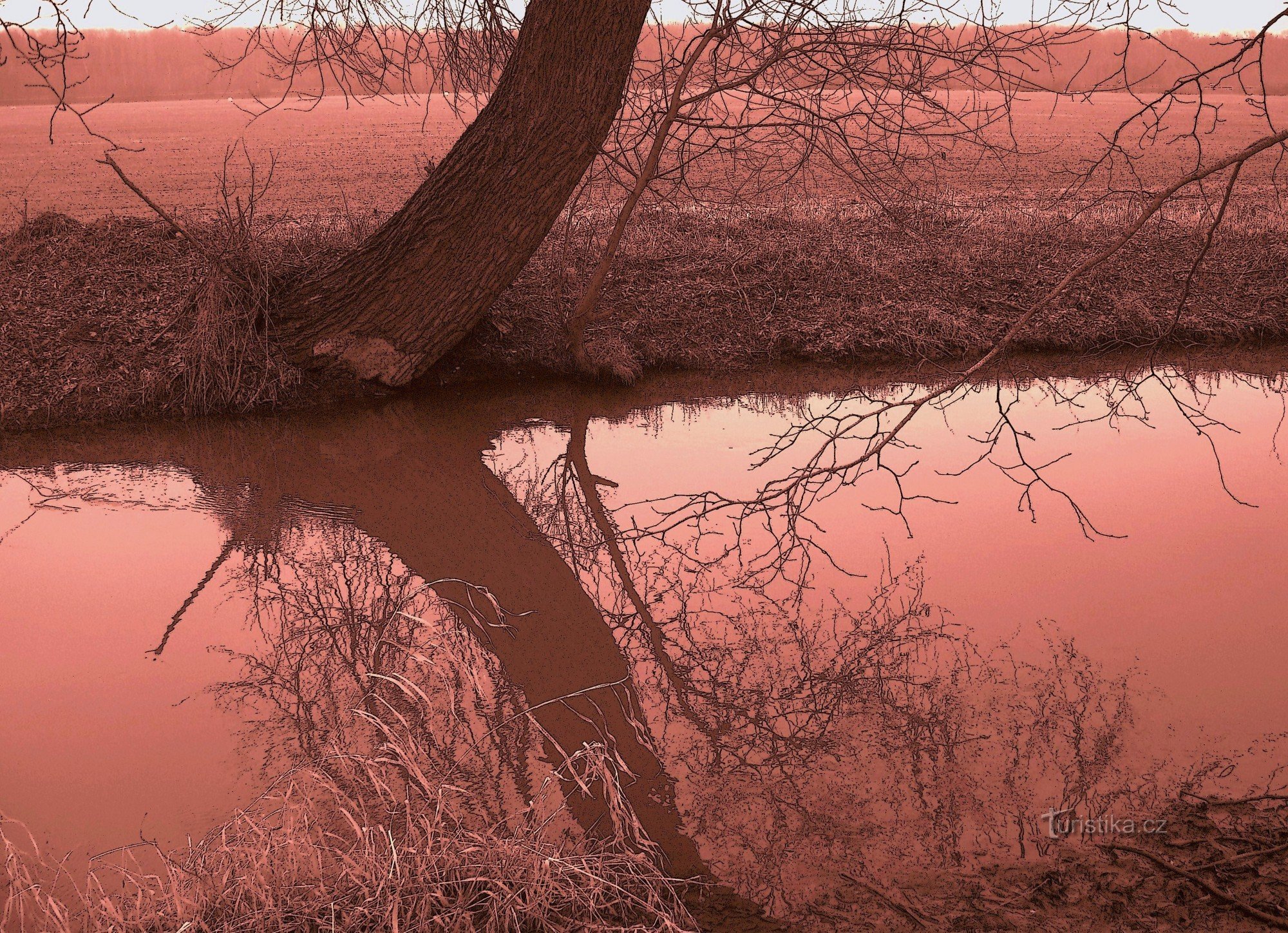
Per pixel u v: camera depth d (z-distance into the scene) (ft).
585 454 24.41
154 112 114.62
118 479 22.77
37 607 17.12
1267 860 11.09
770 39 25.76
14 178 55.83
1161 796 12.26
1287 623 16.17
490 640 16.43
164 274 30.12
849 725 14.11
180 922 9.67
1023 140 76.84
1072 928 10.28
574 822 11.96
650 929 9.96
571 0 24.94
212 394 25.98
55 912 9.46
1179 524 20.04
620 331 30.60
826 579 18.33
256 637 16.33
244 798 12.30
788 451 24.62
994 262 35.53
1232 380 29.27
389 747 10.92
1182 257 36.27
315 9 28.32
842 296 33.04
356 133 88.17
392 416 26.50
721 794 12.63
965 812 12.14
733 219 40.09
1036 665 15.21
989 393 28.58
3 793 12.39
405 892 9.93
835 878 11.10
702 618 17.29
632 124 27.96
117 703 14.40
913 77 24.77
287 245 31.65
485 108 26.91
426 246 26.61
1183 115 102.06
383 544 20.10
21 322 27.63
